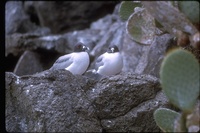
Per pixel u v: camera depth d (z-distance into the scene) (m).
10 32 23.47
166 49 14.26
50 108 10.87
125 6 12.45
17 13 24.05
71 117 10.90
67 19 25.91
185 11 9.10
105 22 24.08
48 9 25.69
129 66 17.05
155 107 11.41
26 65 20.31
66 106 10.95
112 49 14.08
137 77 11.59
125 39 17.58
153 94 11.57
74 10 25.89
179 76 8.27
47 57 21.22
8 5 24.33
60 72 11.34
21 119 11.33
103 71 13.95
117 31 20.19
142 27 11.38
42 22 26.16
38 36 21.47
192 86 8.31
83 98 11.20
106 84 11.45
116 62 13.80
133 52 17.17
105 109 11.36
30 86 11.21
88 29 23.78
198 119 8.35
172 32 9.48
